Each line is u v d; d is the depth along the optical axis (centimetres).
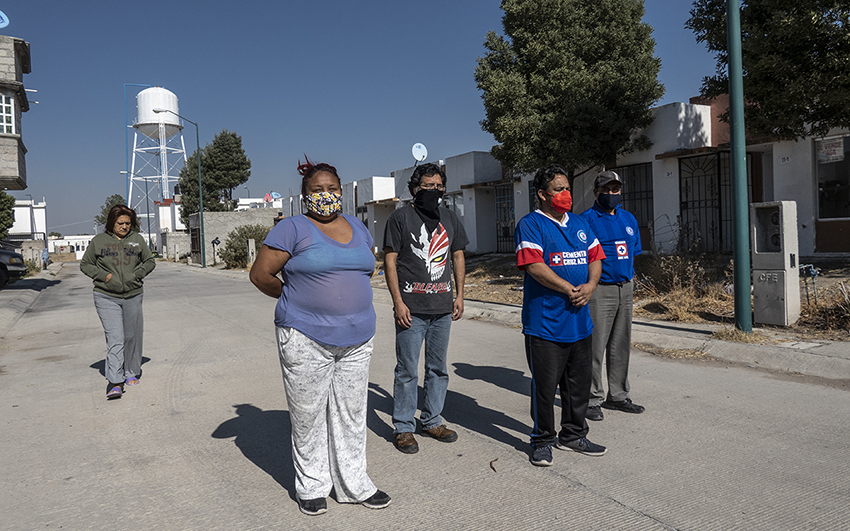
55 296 1769
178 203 5728
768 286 743
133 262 579
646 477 343
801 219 1283
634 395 512
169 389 586
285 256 298
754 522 286
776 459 363
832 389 512
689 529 281
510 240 2242
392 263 404
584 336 365
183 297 1539
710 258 1217
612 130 1389
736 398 493
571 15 1410
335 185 309
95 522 308
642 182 1688
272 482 355
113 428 466
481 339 822
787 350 606
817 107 945
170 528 299
